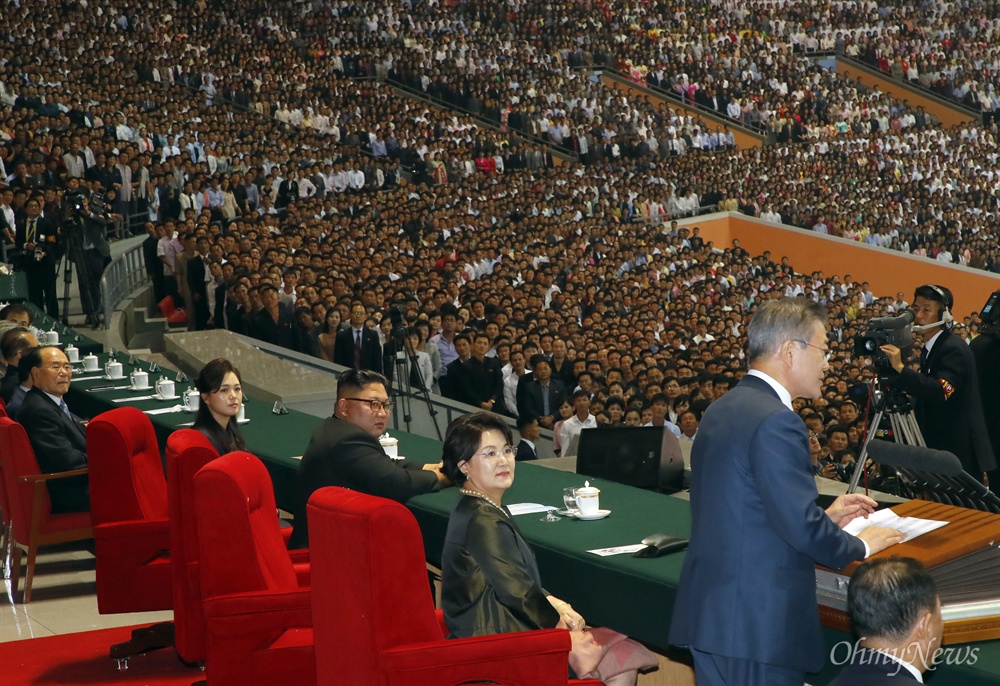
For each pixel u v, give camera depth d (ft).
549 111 91.81
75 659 15.78
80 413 24.71
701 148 95.66
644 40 107.45
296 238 51.03
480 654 9.27
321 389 30.71
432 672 9.20
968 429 16.76
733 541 8.79
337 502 9.59
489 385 37.52
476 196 72.43
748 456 8.76
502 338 38.58
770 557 8.73
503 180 77.82
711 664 8.96
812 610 8.85
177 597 13.25
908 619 7.88
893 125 107.14
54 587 19.33
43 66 66.85
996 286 88.58
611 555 11.09
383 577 9.14
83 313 42.04
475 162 80.53
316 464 14.12
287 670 11.90
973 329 72.13
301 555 13.93
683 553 11.01
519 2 106.42
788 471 8.57
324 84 82.79
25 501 18.03
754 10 116.67
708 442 9.05
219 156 64.23
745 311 72.23
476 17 104.27
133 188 54.54
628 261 69.92
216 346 37.14
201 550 11.91
